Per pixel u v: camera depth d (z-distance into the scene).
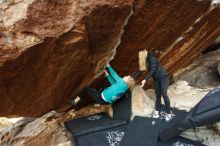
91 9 5.25
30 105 6.21
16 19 5.01
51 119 7.27
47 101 6.40
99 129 6.55
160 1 5.74
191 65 8.91
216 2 6.46
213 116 6.10
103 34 5.75
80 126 6.73
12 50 5.02
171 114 6.79
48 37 5.14
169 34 6.62
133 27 5.99
